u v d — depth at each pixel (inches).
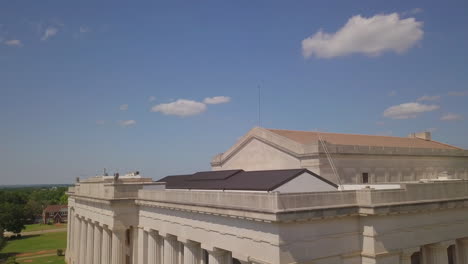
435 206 1333.7
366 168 2052.2
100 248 2260.1
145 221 1905.8
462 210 1478.8
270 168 2145.7
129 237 2133.4
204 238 1395.2
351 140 2375.7
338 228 1153.4
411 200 1280.8
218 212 1269.7
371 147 2079.2
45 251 4360.2
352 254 1164.5
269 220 1025.5
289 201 1047.0
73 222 3312.0
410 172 2303.2
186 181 2240.4
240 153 2423.7
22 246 4840.1
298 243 1056.2
